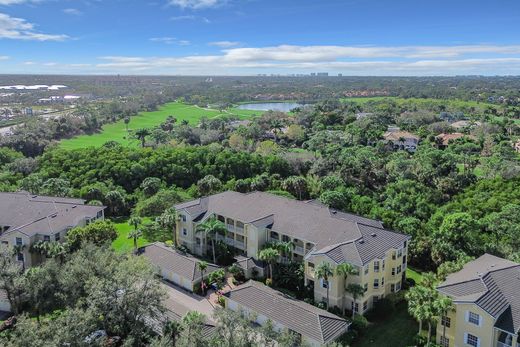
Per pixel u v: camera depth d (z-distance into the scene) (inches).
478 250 2363.4
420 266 2453.2
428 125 7657.5
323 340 1696.6
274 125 6565.0
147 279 1656.0
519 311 1478.8
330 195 3157.0
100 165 3885.3
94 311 1505.9
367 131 6328.7
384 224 2807.6
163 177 3870.6
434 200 3412.9
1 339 1454.2
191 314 1617.9
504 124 7239.2
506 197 3208.7
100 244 2354.8
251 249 2436.0
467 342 1562.5
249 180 3757.4
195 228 2655.0
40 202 2790.4
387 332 1894.7
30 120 6865.2
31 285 1780.3
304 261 2154.3
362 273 1953.7
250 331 1373.0
